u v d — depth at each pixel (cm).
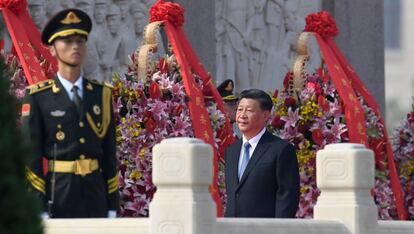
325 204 2305
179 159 1988
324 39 3262
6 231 1491
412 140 3581
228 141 2973
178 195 1984
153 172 2011
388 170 3291
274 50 4200
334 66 3197
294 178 2533
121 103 2878
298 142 3089
